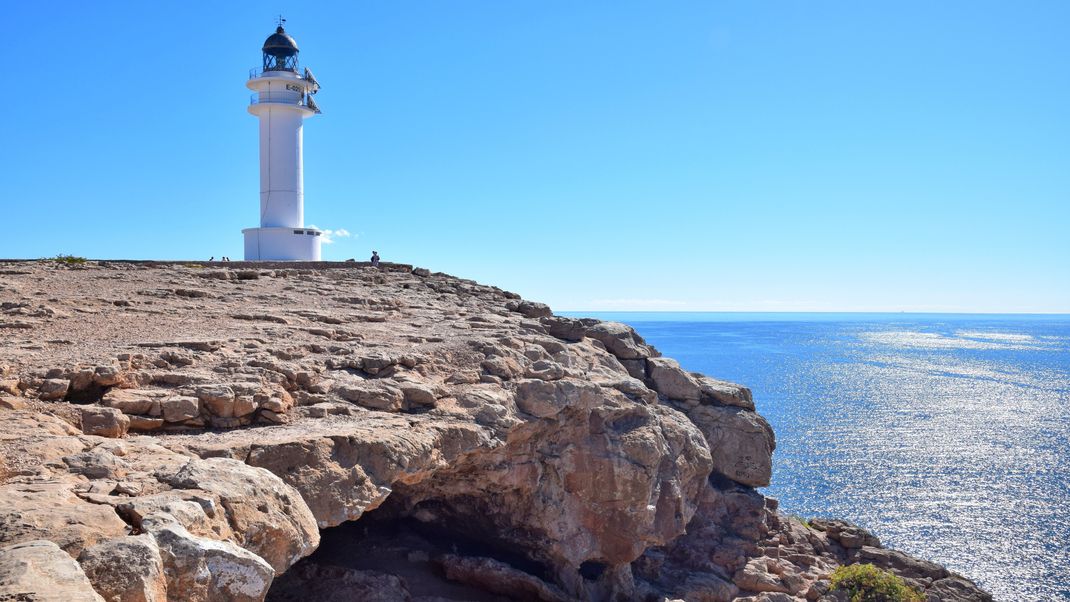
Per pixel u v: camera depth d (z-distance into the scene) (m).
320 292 37.53
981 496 69.94
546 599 25.45
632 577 29.92
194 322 26.69
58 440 13.83
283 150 56.62
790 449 90.56
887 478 76.50
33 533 9.66
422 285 44.47
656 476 28.16
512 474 24.80
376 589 23.00
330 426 19.02
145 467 13.31
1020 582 49.94
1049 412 123.56
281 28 58.56
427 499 27.58
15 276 34.09
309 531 13.21
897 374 190.88
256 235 56.22
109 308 27.75
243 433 17.83
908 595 32.16
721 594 31.38
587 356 32.12
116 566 8.70
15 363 18.23
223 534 11.55
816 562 35.44
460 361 25.84
